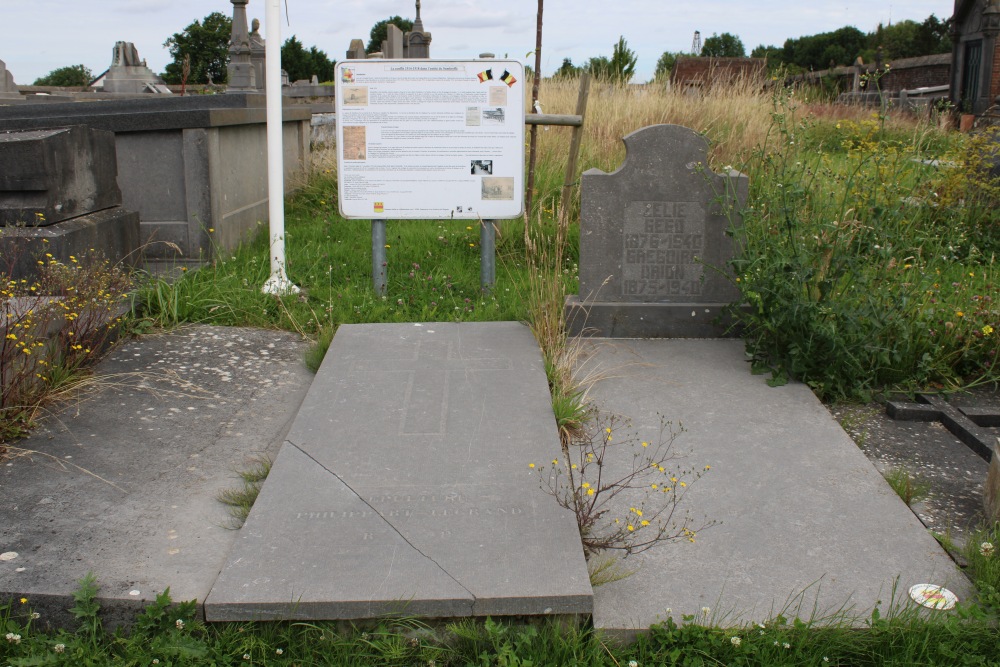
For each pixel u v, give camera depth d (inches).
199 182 288.0
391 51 538.0
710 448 167.0
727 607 120.7
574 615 116.3
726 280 225.5
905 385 199.0
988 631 114.9
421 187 249.3
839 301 200.4
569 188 282.7
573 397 181.5
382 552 125.1
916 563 131.9
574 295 235.3
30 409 173.0
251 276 260.7
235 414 180.1
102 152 255.1
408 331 220.5
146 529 135.0
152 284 241.0
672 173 220.2
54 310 190.7
